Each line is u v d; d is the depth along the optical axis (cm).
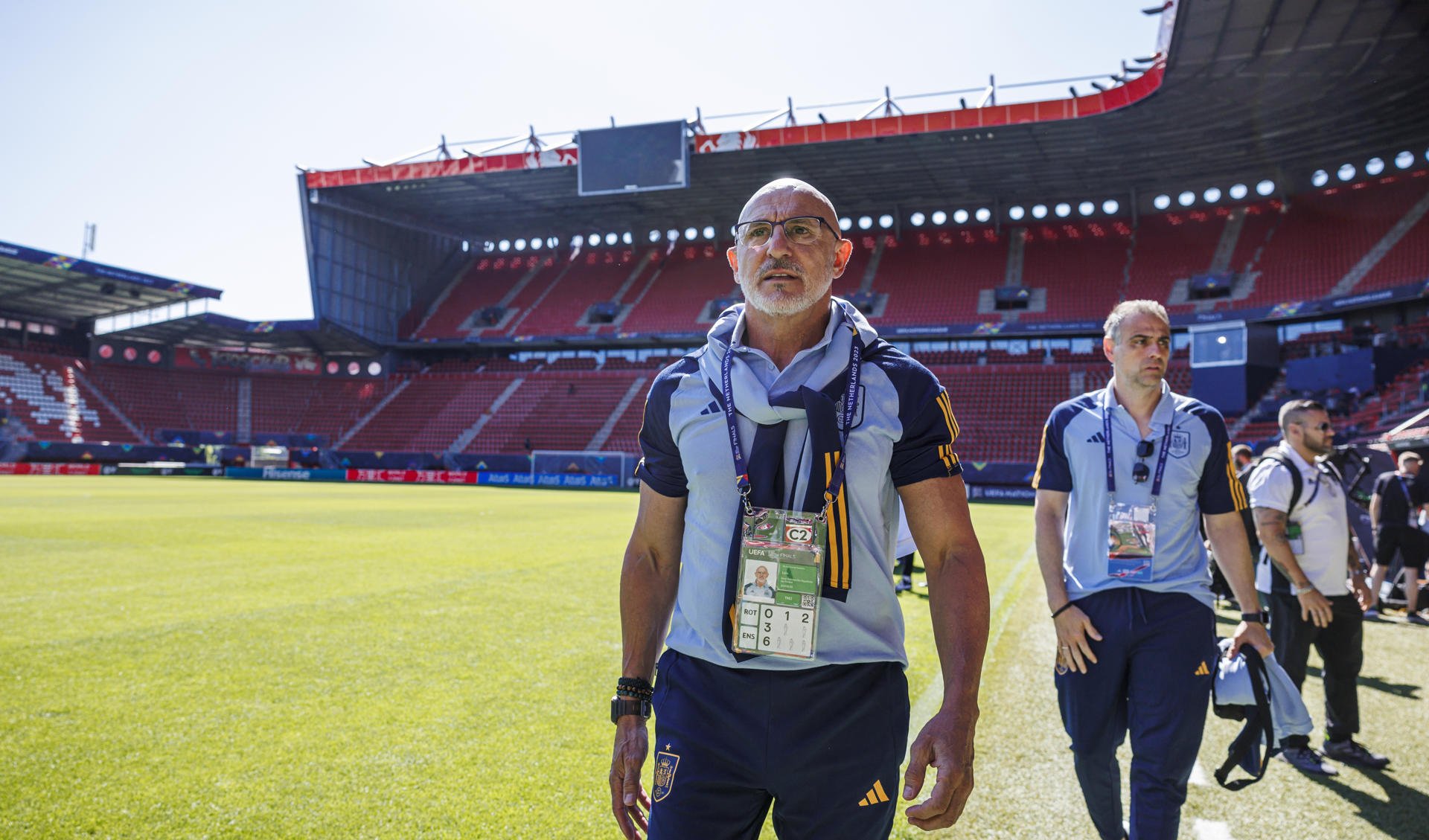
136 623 630
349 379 4628
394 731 395
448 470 3816
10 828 286
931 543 157
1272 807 334
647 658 177
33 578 841
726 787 154
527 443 3969
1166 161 3350
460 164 3559
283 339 4384
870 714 153
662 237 4625
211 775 337
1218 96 2681
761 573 152
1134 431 284
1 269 3669
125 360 4412
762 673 154
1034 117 2806
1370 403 2464
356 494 2606
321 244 4119
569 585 848
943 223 4106
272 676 488
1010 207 4000
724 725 155
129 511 1717
